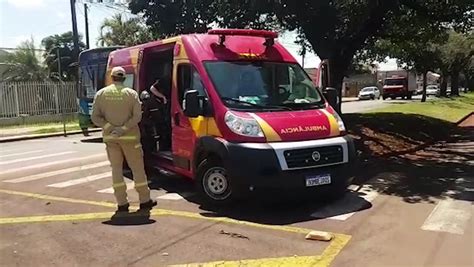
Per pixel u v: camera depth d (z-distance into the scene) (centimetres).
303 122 733
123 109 720
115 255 548
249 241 590
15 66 3759
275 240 593
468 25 1781
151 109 984
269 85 797
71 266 518
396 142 1523
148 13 1584
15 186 951
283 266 509
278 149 686
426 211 722
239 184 697
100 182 971
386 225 652
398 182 941
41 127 2462
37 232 637
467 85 7431
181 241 592
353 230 632
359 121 1991
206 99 766
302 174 695
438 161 1218
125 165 990
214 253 550
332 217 692
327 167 721
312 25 1537
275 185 683
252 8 1362
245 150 691
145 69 1020
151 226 655
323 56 1634
